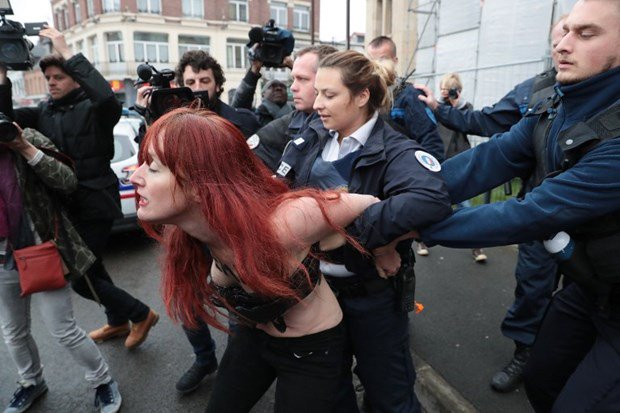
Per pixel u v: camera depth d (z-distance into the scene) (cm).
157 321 278
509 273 373
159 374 247
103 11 2703
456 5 935
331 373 127
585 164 104
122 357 263
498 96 700
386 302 149
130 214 434
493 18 829
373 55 242
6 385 243
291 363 125
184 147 96
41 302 198
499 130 227
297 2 3061
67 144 223
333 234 121
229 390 135
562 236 116
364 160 137
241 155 105
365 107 143
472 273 374
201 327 213
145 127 228
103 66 2755
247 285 110
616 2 102
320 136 155
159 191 101
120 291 252
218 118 105
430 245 124
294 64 185
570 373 139
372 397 160
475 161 145
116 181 244
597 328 122
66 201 216
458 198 146
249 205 101
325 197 112
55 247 193
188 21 2738
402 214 114
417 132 227
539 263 215
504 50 811
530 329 222
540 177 133
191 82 226
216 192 99
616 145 101
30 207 190
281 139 194
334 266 147
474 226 114
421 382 233
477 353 257
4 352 276
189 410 218
